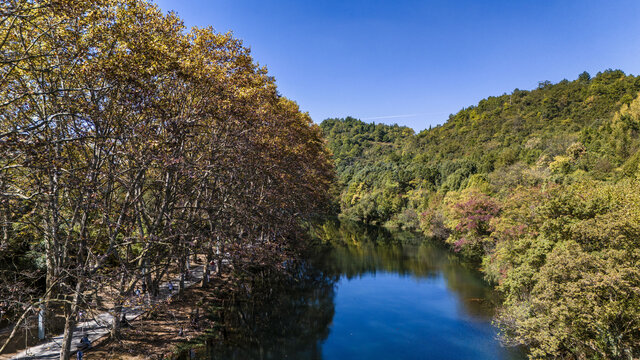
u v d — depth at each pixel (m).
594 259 17.11
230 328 26.95
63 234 23.11
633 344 16.80
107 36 17.94
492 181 66.00
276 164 31.22
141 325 23.88
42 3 15.59
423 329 27.70
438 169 102.12
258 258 28.42
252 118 26.28
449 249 60.59
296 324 29.19
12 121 18.73
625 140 60.06
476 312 30.83
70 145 18.45
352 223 102.94
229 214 26.61
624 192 23.28
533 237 26.61
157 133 20.17
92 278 16.77
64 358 17.03
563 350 20.48
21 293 17.22
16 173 18.03
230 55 25.19
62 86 18.08
